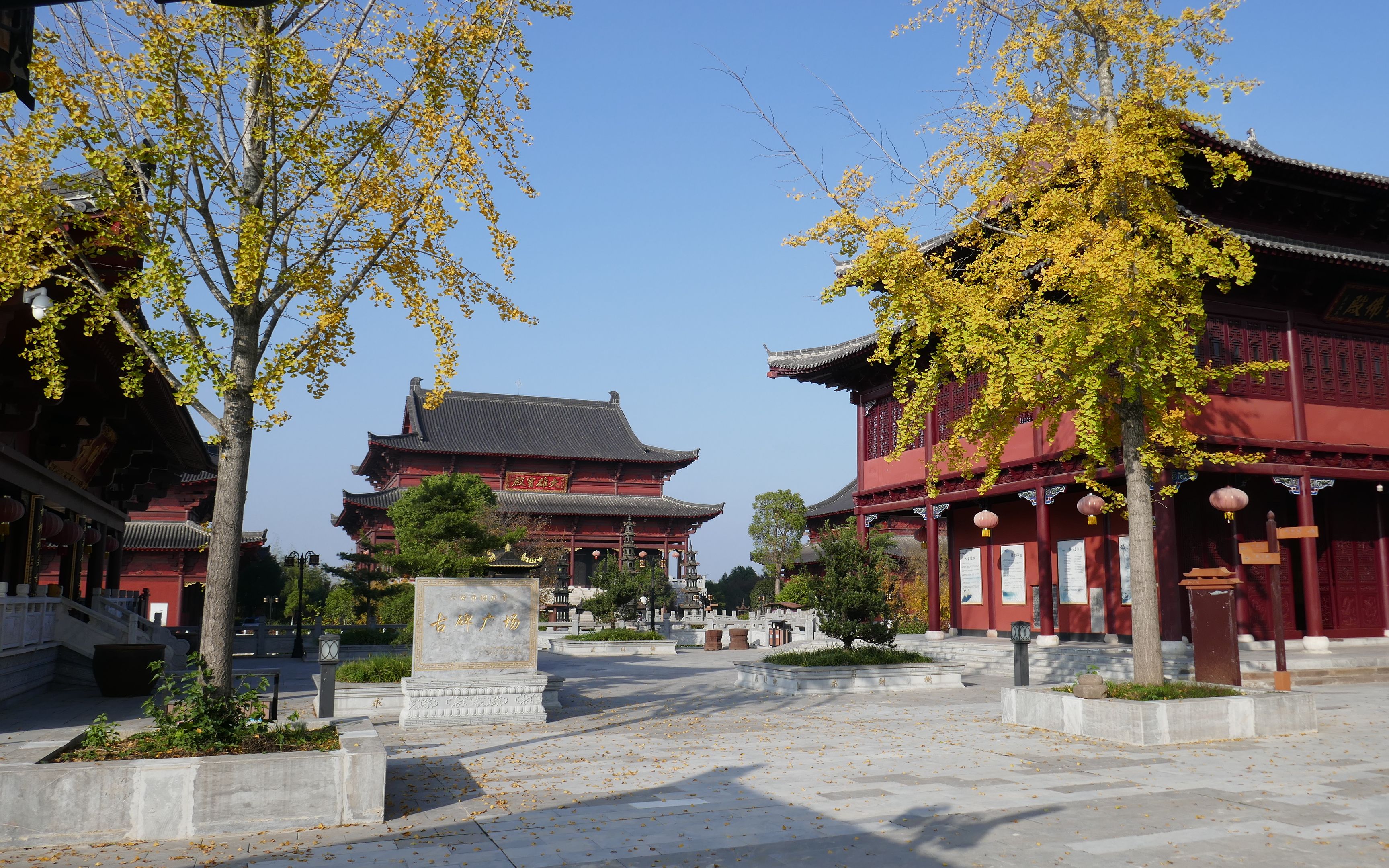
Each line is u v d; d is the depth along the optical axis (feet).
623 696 68.18
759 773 36.45
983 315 46.52
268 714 52.26
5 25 32.86
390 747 44.27
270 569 226.79
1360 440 86.33
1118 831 26.86
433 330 39.40
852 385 120.16
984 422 52.01
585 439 299.38
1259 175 82.43
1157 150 45.19
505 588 54.44
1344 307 86.53
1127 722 42.37
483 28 36.52
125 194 33.01
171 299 32.65
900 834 26.78
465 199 38.37
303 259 36.99
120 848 25.44
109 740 30.66
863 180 47.78
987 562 109.09
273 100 34.17
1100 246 43.60
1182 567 86.48
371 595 137.28
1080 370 47.44
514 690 53.01
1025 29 48.60
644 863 24.12
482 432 286.25
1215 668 50.39
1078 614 95.04
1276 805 30.04
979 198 48.96
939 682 72.43
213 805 26.86
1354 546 94.07
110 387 72.13
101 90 33.09
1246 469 80.28
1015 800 30.86
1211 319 82.38
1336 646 87.51
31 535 75.97
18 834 25.38
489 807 30.60
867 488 116.78
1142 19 47.29
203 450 100.27
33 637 63.82
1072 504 96.99
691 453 298.35
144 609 154.92
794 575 240.32
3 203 31.99
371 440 266.57
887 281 48.26
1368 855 24.49
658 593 185.98
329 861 24.16
